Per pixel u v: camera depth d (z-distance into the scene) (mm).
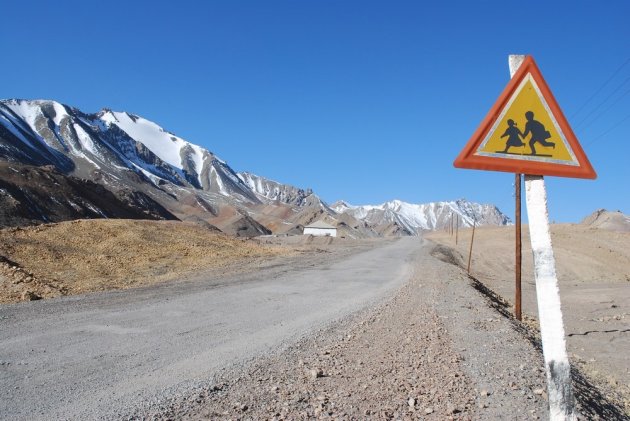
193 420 5125
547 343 3240
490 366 7109
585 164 3377
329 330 10781
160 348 8695
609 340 19031
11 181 143125
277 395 5934
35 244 27203
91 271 23828
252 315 12883
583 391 6797
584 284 43281
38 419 5199
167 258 30359
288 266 31109
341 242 93062
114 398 5875
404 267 33156
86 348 8547
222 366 7453
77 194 162875
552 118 3418
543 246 3332
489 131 3400
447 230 159125
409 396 5914
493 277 50188
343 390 6145
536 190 3408
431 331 10406
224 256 34125
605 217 187875
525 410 5250
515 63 3467
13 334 9562
